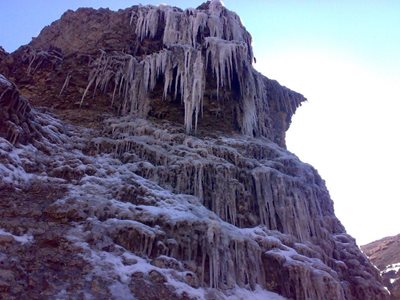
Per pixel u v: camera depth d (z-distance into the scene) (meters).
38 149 9.30
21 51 14.55
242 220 10.26
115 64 14.27
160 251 7.32
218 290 7.32
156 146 11.28
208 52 14.43
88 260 6.30
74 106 13.38
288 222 10.50
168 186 10.02
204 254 7.73
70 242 6.54
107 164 9.91
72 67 14.18
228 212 10.25
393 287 15.86
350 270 11.38
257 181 10.98
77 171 8.93
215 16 15.65
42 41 16.78
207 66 14.34
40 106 13.02
